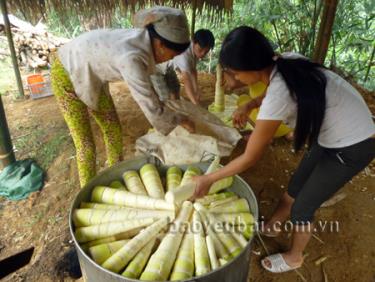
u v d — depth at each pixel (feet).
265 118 5.02
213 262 5.49
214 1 13.58
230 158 10.24
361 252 8.16
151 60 6.90
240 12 18.04
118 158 9.26
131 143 11.34
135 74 6.56
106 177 7.10
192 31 14.01
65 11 12.03
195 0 13.24
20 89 14.67
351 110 5.57
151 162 7.68
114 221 6.06
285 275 7.66
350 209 9.24
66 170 10.40
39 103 14.16
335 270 7.78
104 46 6.72
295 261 7.52
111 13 12.46
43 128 12.32
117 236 6.04
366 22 15.74
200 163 7.48
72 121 8.04
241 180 6.75
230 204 6.60
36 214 9.25
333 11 13.07
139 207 6.39
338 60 17.30
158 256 5.52
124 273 5.30
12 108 13.87
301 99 4.88
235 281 5.65
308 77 5.01
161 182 7.30
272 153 11.12
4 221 9.21
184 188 5.77
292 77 4.92
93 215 6.21
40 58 17.89
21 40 17.67
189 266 5.50
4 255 8.41
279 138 11.75
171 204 5.96
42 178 10.28
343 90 5.51
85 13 12.16
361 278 7.64
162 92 9.96
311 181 6.47
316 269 7.80
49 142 11.49
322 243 8.35
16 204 9.60
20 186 9.82
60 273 7.65
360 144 5.73
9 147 10.14
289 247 8.13
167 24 6.49
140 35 6.72
